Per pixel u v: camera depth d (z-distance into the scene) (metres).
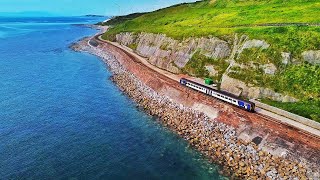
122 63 132.38
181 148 59.94
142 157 56.59
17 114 75.75
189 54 100.81
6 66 131.88
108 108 82.50
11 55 161.12
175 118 73.50
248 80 75.25
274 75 72.00
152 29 148.75
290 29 79.38
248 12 126.31
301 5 114.94
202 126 66.69
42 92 95.12
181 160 55.50
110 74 121.81
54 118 74.19
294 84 68.00
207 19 139.25
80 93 95.38
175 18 173.62
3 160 53.78
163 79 92.06
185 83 83.00
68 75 118.31
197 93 76.00
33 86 101.50
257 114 61.22
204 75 92.50
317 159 47.50
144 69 106.69
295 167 48.22
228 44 90.81
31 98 88.81
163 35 124.44
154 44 130.12
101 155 56.97
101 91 98.12
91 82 108.69
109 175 50.53
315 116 57.56
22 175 49.59
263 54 76.31
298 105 63.34
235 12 136.12
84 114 77.56
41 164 53.09
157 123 72.62
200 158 56.00
